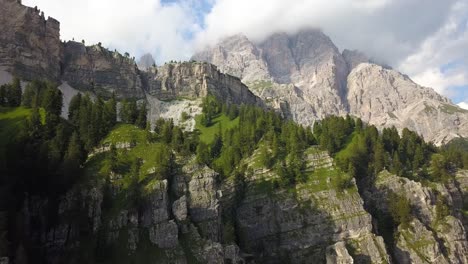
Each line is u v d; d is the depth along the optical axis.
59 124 185.62
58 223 149.00
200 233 163.38
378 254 197.38
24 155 156.00
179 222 160.00
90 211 152.38
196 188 171.62
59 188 153.75
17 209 143.12
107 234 147.75
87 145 182.38
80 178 160.88
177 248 151.62
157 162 172.75
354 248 199.88
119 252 144.50
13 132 181.00
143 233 152.75
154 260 146.00
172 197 167.00
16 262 127.00
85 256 141.62
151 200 158.12
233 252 167.00
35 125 183.25
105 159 175.38
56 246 145.75
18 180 147.12
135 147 185.88
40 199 151.50
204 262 152.75
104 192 158.62
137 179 165.50
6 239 127.44
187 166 177.12
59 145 172.75
